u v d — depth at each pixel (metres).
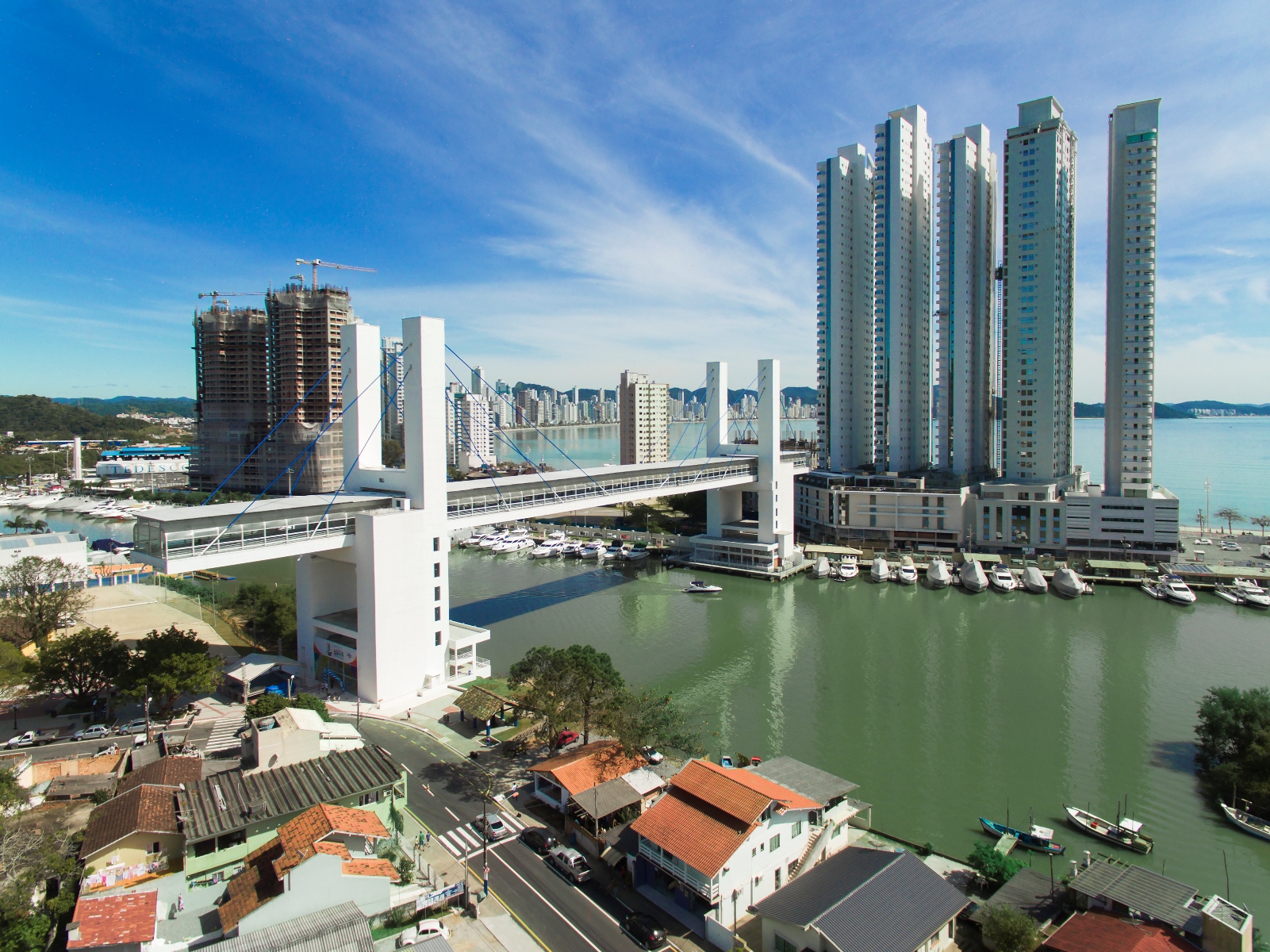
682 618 121.75
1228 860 54.88
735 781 49.47
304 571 89.62
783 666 98.38
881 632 113.50
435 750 69.19
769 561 152.12
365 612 81.00
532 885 48.72
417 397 84.75
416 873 49.09
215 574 156.12
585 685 64.25
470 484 98.88
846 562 153.12
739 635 112.06
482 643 108.62
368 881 43.50
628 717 61.78
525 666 68.06
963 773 68.25
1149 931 39.12
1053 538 152.38
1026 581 136.88
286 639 100.31
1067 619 119.25
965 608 126.56
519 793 60.88
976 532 159.00
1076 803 62.88
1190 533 180.12
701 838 45.69
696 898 45.94
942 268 174.12
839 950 38.16
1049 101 156.62
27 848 44.09
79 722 75.00
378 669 80.25
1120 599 130.00
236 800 50.78
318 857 42.28
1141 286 147.75
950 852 55.44
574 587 143.50
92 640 75.38
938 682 91.81
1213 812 61.41
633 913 45.53
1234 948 37.19
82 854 46.06
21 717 76.12
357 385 94.31
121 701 75.69
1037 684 90.81
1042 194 156.00
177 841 48.75
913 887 43.38
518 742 69.88
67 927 40.78
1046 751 72.56
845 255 189.75
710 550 162.00
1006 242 160.88
